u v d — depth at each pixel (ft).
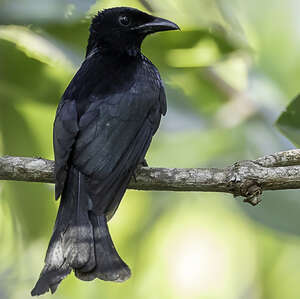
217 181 35.55
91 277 33.06
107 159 35.94
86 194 34.96
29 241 45.01
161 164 47.01
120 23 41.24
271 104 47.32
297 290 46.65
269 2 48.03
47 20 40.78
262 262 47.14
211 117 45.93
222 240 47.44
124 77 38.63
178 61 44.37
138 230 46.80
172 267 46.75
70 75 42.93
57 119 37.04
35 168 36.22
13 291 44.80
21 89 42.83
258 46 48.24
